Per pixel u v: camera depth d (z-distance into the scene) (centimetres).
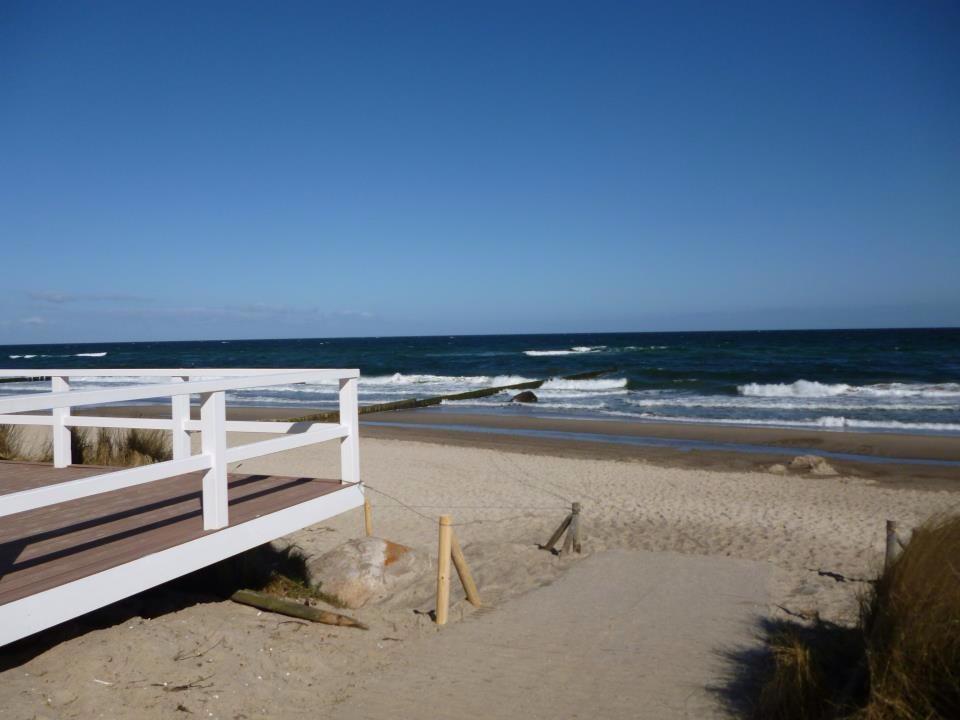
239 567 617
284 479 644
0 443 983
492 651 504
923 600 358
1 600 341
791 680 381
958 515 454
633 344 8688
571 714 406
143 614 521
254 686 414
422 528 959
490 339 15275
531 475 1382
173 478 653
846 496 1206
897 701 312
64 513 520
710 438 1945
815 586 680
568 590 663
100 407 2781
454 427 2225
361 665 472
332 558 667
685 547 869
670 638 530
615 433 2059
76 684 383
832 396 2866
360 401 3056
